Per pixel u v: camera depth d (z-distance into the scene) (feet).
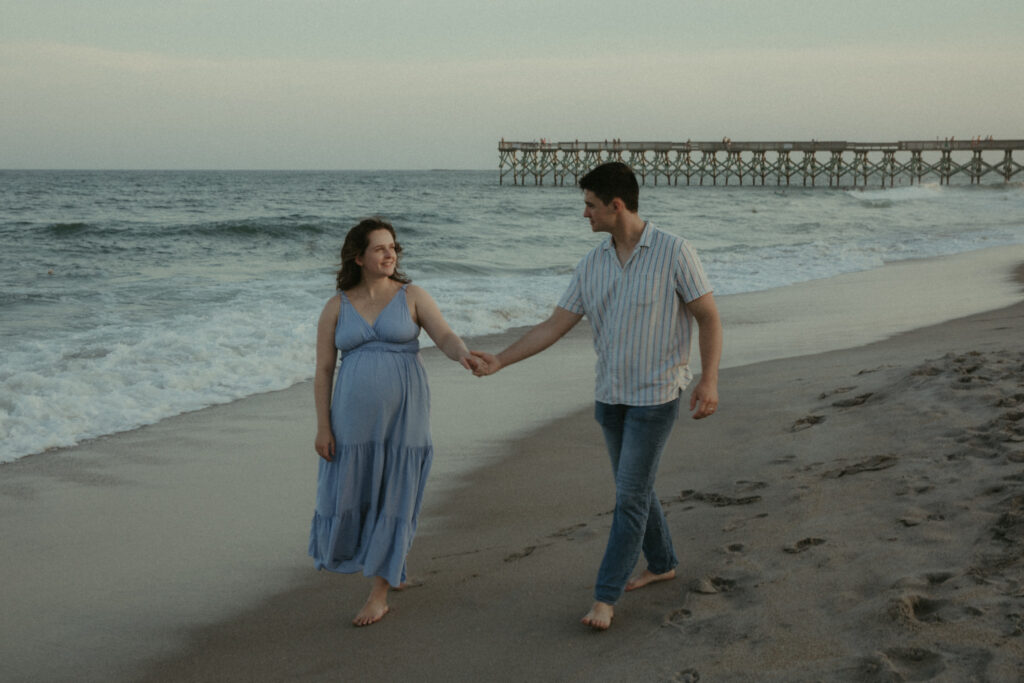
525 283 46.03
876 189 205.26
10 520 14.38
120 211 120.26
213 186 272.31
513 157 256.52
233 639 10.34
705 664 8.43
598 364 10.36
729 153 237.25
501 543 12.97
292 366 26.27
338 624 10.64
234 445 18.76
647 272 9.71
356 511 10.69
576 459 17.31
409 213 102.99
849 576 9.79
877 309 35.94
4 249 61.52
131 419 20.68
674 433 18.02
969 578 9.07
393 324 10.65
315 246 68.69
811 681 7.72
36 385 22.76
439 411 21.35
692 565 11.12
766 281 47.65
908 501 11.71
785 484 13.58
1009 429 13.85
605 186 9.70
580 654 9.27
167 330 30.30
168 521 14.34
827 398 19.08
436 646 9.80
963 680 7.29
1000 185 214.69
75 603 11.36
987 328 27.96
